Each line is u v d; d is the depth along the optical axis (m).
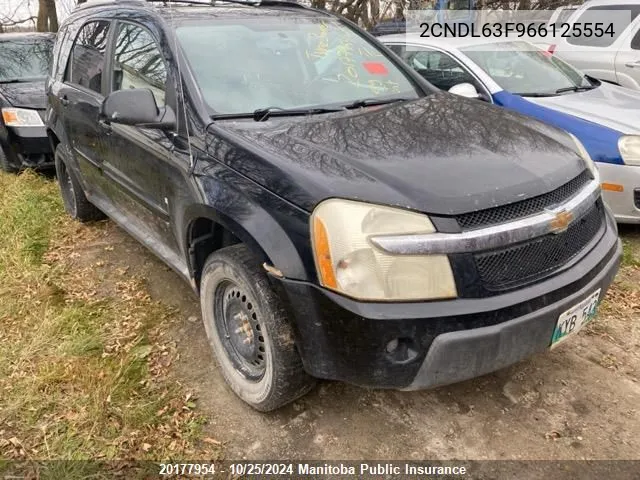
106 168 3.95
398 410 2.73
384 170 2.29
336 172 2.27
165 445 2.56
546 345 2.31
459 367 2.16
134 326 3.49
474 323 2.11
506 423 2.63
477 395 2.81
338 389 2.88
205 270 2.78
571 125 4.52
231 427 2.67
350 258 2.09
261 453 2.52
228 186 2.51
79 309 3.68
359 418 2.70
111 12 3.96
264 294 2.41
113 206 4.23
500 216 2.20
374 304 2.08
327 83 3.31
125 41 3.63
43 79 7.09
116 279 4.11
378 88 3.41
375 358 2.13
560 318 2.29
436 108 3.12
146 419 2.68
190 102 2.87
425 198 2.14
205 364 3.12
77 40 4.51
